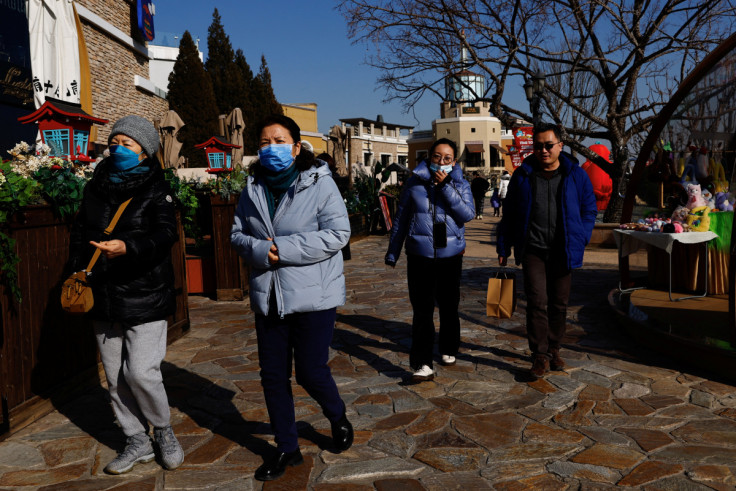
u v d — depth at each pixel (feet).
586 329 18.67
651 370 14.37
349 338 18.21
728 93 20.36
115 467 9.48
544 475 9.26
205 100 85.25
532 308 13.87
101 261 8.89
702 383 13.35
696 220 19.51
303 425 11.40
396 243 13.96
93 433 11.19
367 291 26.58
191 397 13.17
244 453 10.26
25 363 11.50
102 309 8.88
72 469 9.71
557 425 11.20
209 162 29.73
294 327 9.36
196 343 17.98
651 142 20.35
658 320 17.08
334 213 9.13
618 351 16.08
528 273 13.91
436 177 13.15
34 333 11.76
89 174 14.29
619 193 45.91
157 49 95.66
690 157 21.88
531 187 13.78
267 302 9.04
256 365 15.57
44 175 12.17
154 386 9.26
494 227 64.08
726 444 10.19
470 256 39.32
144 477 9.42
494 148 173.37
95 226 9.12
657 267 22.72
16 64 38.83
